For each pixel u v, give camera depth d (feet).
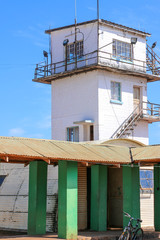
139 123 114.52
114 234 62.08
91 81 106.42
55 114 114.73
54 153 55.11
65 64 110.83
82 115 107.65
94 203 67.26
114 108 107.96
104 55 106.32
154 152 64.85
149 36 117.50
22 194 72.13
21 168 77.71
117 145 75.25
